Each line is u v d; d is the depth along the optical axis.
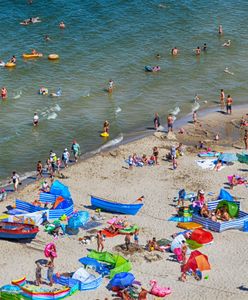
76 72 138.62
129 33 158.88
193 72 140.88
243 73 141.25
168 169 101.19
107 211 89.56
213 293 71.69
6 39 154.88
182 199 90.25
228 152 106.81
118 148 108.81
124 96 129.25
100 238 79.44
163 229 84.81
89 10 171.62
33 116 120.00
